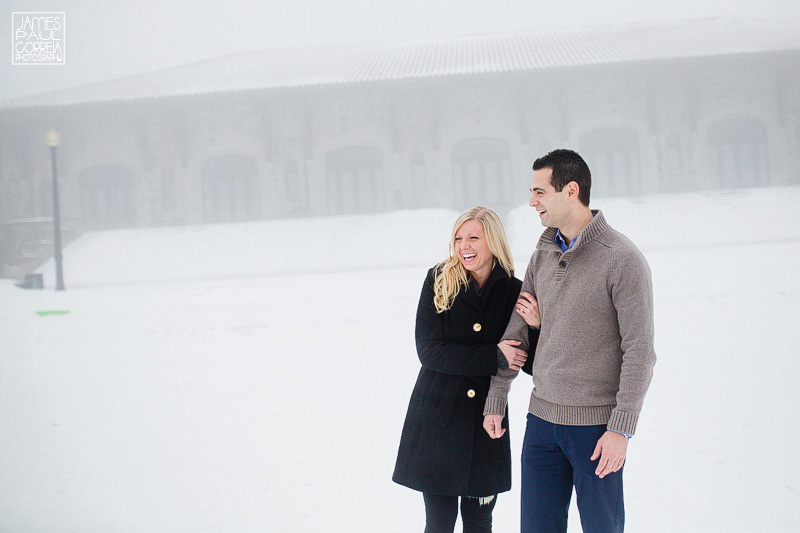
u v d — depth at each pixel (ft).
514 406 14.15
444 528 6.77
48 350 26.08
